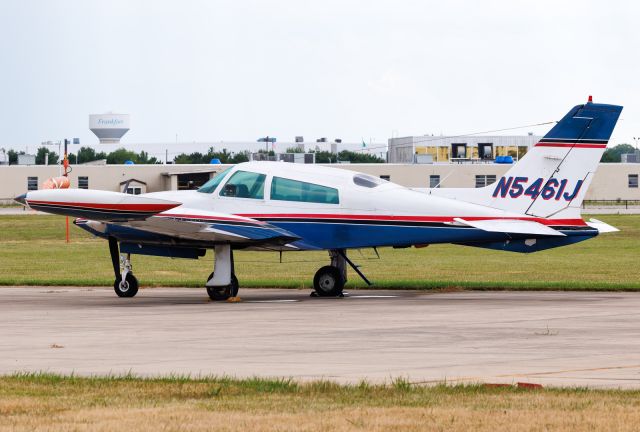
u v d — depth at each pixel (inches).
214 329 1215.6
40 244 3804.1
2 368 919.0
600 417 679.7
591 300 1625.2
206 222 1642.5
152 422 668.7
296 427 652.7
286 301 1642.5
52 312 1451.8
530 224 1676.9
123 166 6466.5
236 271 2559.1
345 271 1760.6
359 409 709.3
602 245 3700.8
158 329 1218.0
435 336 1138.0
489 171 6441.9
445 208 1668.3
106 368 917.2
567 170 1685.5
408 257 3147.1
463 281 2129.7
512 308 1477.6
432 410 705.0
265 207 1712.6
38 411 708.0
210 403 733.3
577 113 1681.8
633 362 940.6
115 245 1737.2
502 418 677.9
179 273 2488.9
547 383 826.8
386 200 1681.8
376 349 1032.8
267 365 930.7
